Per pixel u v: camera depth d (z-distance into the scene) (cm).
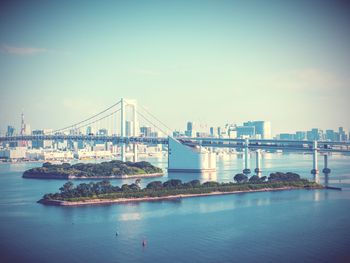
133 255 9850
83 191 15450
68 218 12850
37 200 15600
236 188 17425
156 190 16400
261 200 15588
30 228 11850
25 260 9606
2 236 11181
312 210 13900
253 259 9588
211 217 12988
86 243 10631
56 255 9881
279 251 10056
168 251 10075
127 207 14312
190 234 11288
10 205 14688
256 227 11906
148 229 11738
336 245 10431
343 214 13325
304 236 11119
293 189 18150
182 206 14488
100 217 12950
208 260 9550
